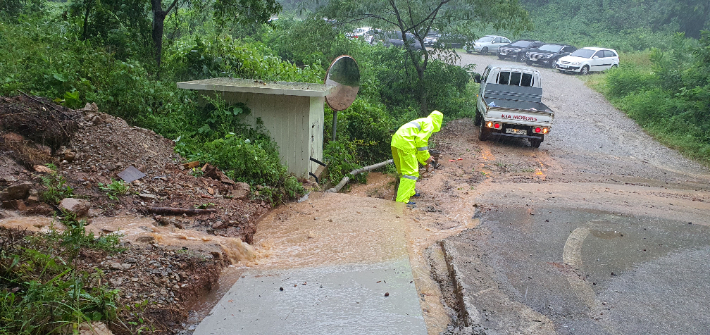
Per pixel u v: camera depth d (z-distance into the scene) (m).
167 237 4.70
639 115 17.23
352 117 11.07
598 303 4.44
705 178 10.95
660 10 38.69
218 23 11.57
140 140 6.62
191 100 8.12
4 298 3.04
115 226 4.73
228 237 5.05
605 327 4.03
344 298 4.20
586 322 4.10
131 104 7.52
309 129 7.74
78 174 5.44
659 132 15.22
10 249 3.60
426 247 5.66
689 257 5.67
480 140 13.62
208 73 10.38
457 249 5.50
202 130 7.62
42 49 8.23
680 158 12.95
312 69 14.56
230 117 7.73
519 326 3.96
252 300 4.05
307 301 4.10
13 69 7.22
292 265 4.80
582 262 5.41
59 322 3.00
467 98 19.03
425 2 16.25
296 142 7.82
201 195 5.94
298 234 5.66
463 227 6.48
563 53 29.55
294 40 16.39
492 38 33.41
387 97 16.89
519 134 12.57
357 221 6.20
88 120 6.41
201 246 4.59
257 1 10.79
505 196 8.21
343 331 3.70
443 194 8.28
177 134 7.40
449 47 16.86
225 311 3.87
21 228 4.01
